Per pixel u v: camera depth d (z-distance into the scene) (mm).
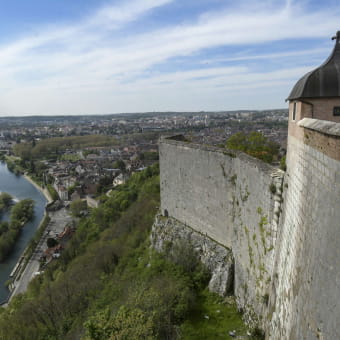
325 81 12312
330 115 12422
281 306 13016
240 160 20125
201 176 25578
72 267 44125
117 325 16297
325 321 8383
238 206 20828
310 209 10438
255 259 17875
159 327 17953
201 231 26766
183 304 20141
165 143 30938
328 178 8820
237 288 20953
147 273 27062
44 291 37844
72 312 29422
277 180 15344
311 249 9992
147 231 38125
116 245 40000
